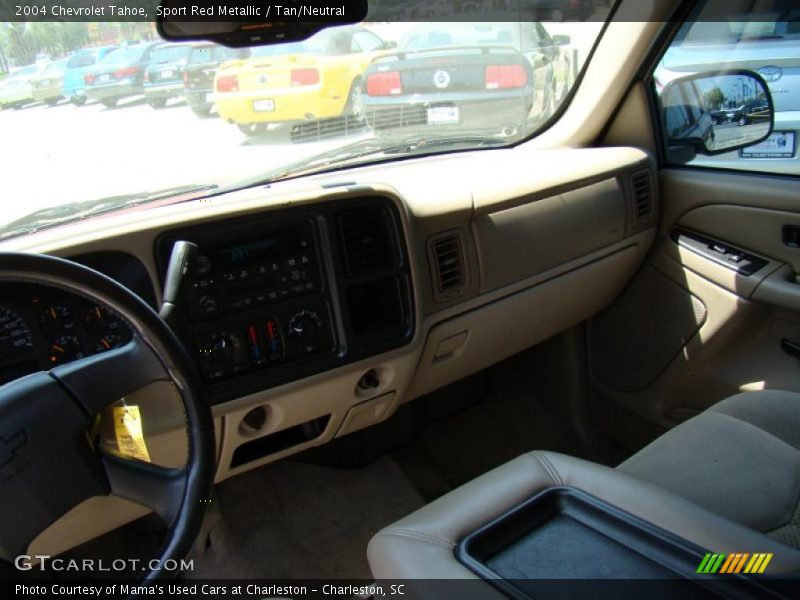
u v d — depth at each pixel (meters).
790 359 2.08
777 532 1.30
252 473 2.32
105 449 1.05
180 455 1.49
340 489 2.29
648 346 2.40
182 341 1.46
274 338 1.58
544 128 2.49
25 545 0.98
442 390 2.59
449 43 2.38
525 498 1.19
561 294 2.19
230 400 1.53
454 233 1.86
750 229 2.12
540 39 2.38
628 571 1.03
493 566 1.05
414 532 1.14
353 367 1.68
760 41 2.01
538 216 2.04
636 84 2.31
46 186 1.54
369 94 2.19
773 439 1.53
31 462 0.95
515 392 2.78
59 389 0.97
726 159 2.19
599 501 1.17
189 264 1.15
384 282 1.75
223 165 1.81
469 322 1.97
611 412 2.57
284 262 1.57
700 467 1.47
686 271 2.27
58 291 1.28
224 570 1.99
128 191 1.66
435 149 2.36
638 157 2.29
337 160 2.11
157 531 1.77
